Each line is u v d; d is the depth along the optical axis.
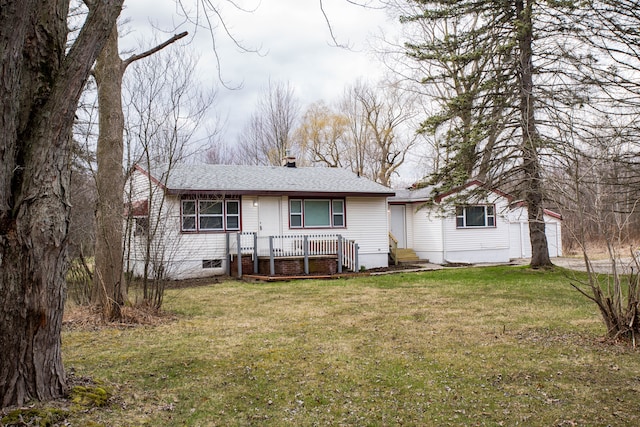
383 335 7.54
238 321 8.94
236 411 4.51
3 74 3.30
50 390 4.07
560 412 4.38
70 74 3.70
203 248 17.41
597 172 8.08
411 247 23.41
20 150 3.68
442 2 15.43
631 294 6.70
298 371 5.71
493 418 4.30
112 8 3.78
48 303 3.92
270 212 18.66
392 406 4.63
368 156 39.97
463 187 17.36
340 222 19.95
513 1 14.45
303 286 14.34
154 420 4.20
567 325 7.92
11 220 3.62
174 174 17.67
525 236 24.31
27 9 3.27
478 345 6.81
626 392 4.82
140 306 9.55
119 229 9.21
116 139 9.30
